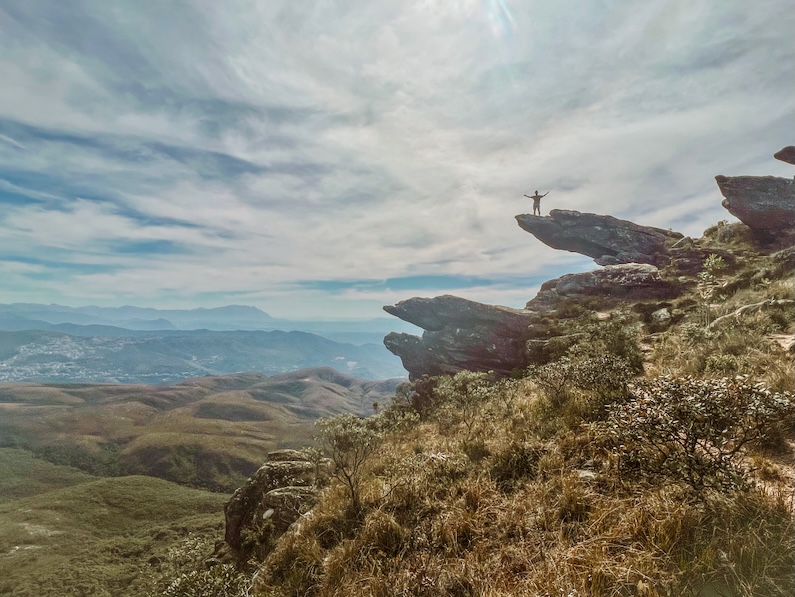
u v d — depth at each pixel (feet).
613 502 17.84
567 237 122.62
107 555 250.16
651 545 14.56
